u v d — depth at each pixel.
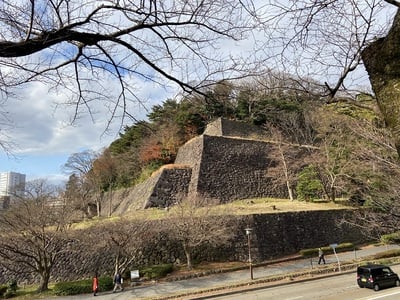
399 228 9.23
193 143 33.03
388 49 2.17
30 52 2.84
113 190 39.28
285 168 32.94
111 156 41.44
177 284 19.41
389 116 2.11
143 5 3.20
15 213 19.28
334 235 27.48
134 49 3.30
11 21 2.98
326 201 31.58
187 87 3.48
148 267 21.50
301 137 35.16
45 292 18.73
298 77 3.55
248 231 21.41
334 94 3.45
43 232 19.36
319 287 17.91
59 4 3.07
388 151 7.70
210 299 16.48
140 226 21.88
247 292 17.42
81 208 34.19
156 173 31.08
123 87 3.74
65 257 21.36
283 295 16.30
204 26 3.35
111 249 21.69
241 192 31.22
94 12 3.13
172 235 22.42
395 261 23.55
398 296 15.50
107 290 19.19
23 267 21.05
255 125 37.28
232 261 23.33
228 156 32.41
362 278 17.62
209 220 22.73
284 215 26.11
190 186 30.17
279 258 24.14
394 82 2.12
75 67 3.62
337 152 29.41
